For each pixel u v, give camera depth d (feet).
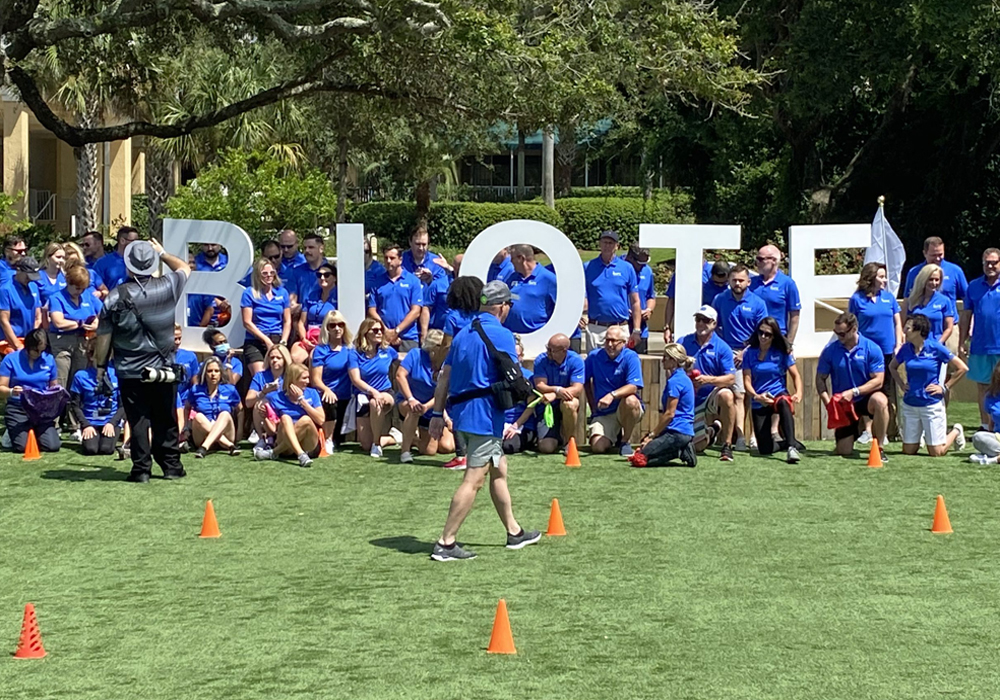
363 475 37.04
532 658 20.54
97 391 35.83
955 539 29.14
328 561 27.07
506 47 50.31
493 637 20.92
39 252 90.94
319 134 127.85
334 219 110.01
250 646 21.22
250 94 104.73
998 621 22.74
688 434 38.40
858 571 26.23
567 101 54.34
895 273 49.57
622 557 27.32
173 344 35.91
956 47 66.49
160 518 31.30
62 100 102.73
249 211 96.53
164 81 70.18
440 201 174.29
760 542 28.78
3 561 27.20
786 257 77.92
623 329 40.83
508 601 23.91
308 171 108.17
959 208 86.07
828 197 89.30
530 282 44.86
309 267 45.52
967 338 46.06
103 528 30.22
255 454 39.65
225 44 58.34
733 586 25.03
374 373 40.96
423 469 38.09
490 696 18.80
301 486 35.37
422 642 21.40
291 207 97.60
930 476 36.96
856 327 40.11
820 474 37.24
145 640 21.59
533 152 210.38
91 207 110.63
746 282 41.96
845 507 32.63
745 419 43.04
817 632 22.04
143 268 35.22
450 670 19.95
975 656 20.74
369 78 56.70
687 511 32.12
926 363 40.11
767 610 23.38
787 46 75.72
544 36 54.08
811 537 29.27
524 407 40.22
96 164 111.04
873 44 72.28
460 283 26.94
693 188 100.83
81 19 51.31
